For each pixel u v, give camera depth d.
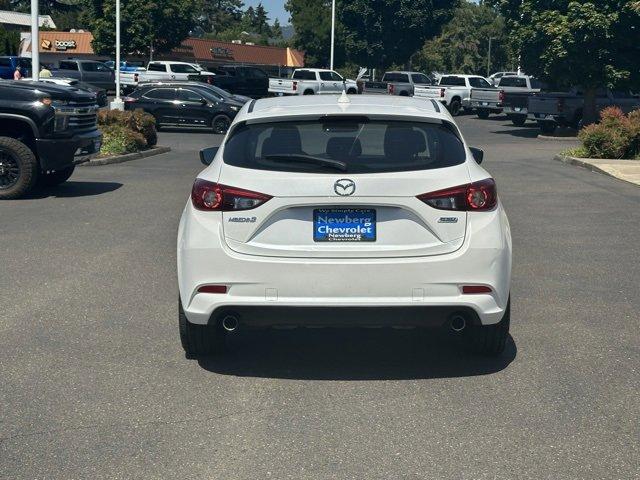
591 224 12.52
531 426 5.28
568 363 6.48
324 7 72.69
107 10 64.25
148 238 11.21
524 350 6.80
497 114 50.16
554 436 5.13
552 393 5.85
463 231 5.79
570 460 4.80
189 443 5.03
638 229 12.13
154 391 5.87
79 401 5.68
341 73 76.19
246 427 5.26
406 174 5.75
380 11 67.12
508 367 6.39
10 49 68.44
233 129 6.12
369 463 4.75
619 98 34.47
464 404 5.64
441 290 5.74
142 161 21.67
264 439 5.08
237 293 5.77
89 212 13.21
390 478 4.57
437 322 5.85
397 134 5.99
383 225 5.76
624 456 4.86
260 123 6.05
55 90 14.81
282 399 5.73
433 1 67.06
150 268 9.52
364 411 5.52
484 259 5.77
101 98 43.31
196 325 6.23
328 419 5.39
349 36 68.50
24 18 96.00
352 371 6.31
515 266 9.80
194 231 5.84
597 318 7.71
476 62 111.44
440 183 5.76
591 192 15.93
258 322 5.86
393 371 6.30
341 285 5.71
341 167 5.77
